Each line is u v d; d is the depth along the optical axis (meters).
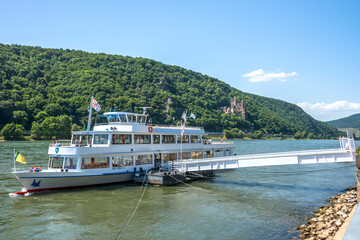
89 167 30.50
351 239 9.78
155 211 23.33
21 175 26.69
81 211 22.95
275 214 22.98
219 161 34.94
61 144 34.94
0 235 17.95
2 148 88.56
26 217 21.33
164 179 32.75
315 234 17.66
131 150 34.34
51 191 28.84
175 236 18.22
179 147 40.88
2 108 164.88
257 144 172.50
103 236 18.03
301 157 31.05
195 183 35.56
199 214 22.78
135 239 17.64
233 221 21.19
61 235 18.08
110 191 29.83
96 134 32.94
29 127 173.75
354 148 29.45
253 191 31.44
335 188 33.47
